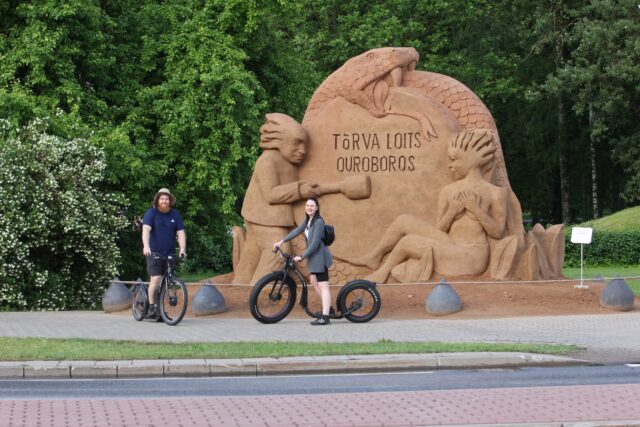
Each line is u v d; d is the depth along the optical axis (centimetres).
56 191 2380
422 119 2188
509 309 1942
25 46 2877
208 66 3081
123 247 2967
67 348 1430
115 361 1316
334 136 2245
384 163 2208
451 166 2147
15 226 2292
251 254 2238
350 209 2209
